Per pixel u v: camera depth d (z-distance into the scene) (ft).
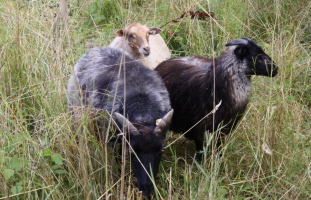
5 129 19.56
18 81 23.20
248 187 20.08
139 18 32.83
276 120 23.03
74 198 19.11
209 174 19.98
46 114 21.36
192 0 31.63
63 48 25.72
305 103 27.37
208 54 28.45
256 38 31.76
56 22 24.36
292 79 26.89
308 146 23.22
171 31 30.91
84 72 21.36
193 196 18.75
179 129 22.91
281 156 21.84
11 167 17.71
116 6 33.94
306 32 32.37
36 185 18.61
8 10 27.58
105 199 18.57
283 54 26.63
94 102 20.10
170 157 22.91
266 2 34.35
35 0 29.60
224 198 19.48
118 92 19.63
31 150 19.56
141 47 27.35
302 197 20.18
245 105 21.76
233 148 22.21
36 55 24.73
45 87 23.24
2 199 17.22
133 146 18.13
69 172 19.20
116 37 29.73
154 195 19.69
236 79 20.97
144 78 20.21
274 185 20.31
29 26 26.07
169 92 22.26
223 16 30.86
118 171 20.29
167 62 23.36
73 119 20.63
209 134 20.85
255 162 21.88
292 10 33.45
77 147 18.85
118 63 20.76
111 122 19.40
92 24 33.27
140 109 19.15
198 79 21.54
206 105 21.39
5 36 25.66
